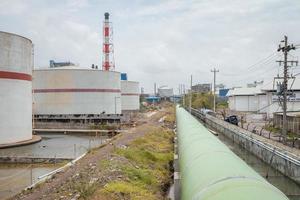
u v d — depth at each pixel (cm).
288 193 2003
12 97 3666
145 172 1856
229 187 587
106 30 7731
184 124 2088
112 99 6931
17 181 2109
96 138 4422
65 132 5056
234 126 4694
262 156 2898
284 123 2805
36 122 5712
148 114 8394
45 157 2769
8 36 3588
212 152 893
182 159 1141
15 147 3591
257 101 7450
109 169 1773
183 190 854
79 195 1354
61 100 6338
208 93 10769
